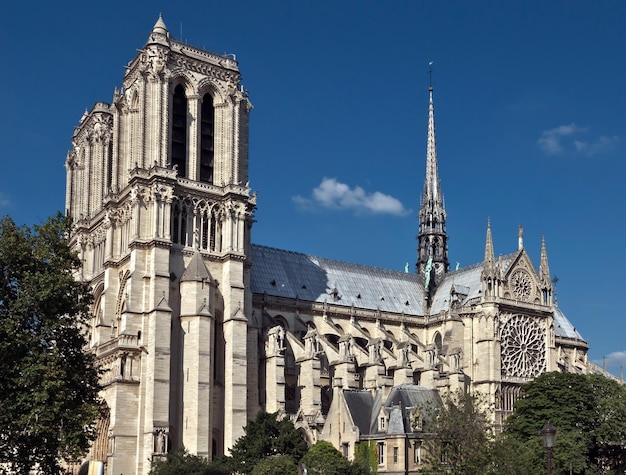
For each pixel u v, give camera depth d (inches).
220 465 4163.4
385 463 4722.0
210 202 5226.4
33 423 3068.4
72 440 3100.4
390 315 6520.7
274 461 4015.8
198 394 4758.9
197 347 4825.3
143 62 5211.6
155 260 4869.6
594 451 5506.9
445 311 6505.9
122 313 4859.7
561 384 5374.0
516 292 6353.3
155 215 4936.0
